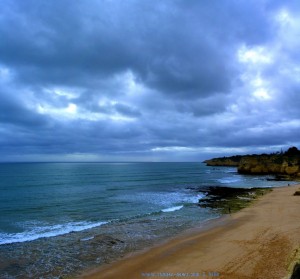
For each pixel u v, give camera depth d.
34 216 25.56
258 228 18.19
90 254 14.30
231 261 12.38
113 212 27.19
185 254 13.83
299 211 23.52
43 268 12.55
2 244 16.27
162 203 32.53
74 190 46.12
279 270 10.98
